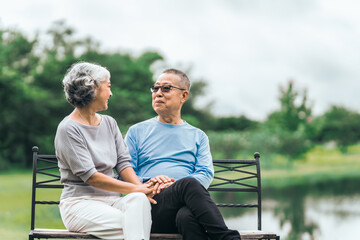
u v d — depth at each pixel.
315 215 12.80
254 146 41.88
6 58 38.34
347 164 46.06
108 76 3.02
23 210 12.35
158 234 2.80
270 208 14.48
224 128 56.38
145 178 3.14
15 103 36.19
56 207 13.03
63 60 40.66
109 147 3.02
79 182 2.88
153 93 3.42
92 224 2.77
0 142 36.91
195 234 2.62
